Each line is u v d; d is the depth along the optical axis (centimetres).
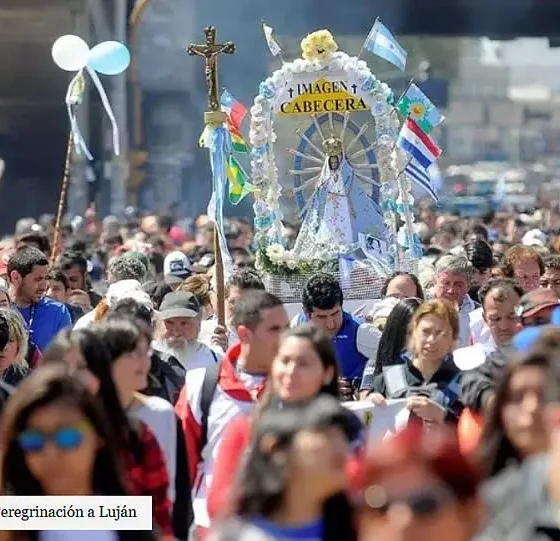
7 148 8744
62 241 5181
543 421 1319
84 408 1259
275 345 1731
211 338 2544
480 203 12425
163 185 10356
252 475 1144
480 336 2486
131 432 1502
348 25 9106
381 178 3036
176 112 10294
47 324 2617
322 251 2958
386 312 2464
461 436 1720
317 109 3033
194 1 9331
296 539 1133
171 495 1636
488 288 2236
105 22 8494
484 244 3209
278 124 3083
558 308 2041
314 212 3036
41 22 8188
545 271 2905
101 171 8400
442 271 2641
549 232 6309
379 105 3030
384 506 984
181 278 3459
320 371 1507
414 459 998
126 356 1595
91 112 8375
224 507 1252
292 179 3070
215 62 2728
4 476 1272
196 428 1756
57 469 1259
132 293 2300
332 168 3033
